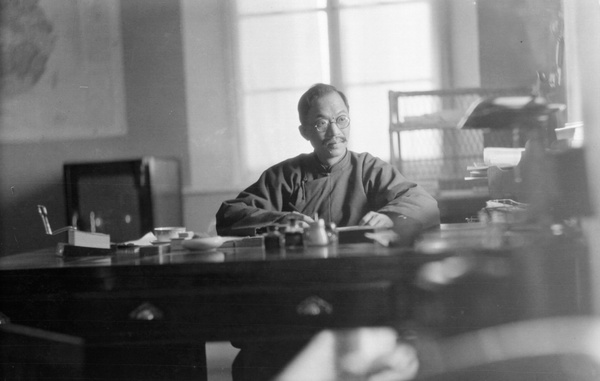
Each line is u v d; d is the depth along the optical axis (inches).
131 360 85.7
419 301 79.4
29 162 107.0
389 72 97.2
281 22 100.3
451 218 92.7
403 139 95.5
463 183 93.4
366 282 78.8
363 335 80.4
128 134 104.3
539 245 83.0
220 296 78.6
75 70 106.1
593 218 88.0
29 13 107.4
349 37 99.1
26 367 82.5
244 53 101.4
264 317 78.6
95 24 105.8
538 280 82.5
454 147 95.4
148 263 79.4
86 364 84.4
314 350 82.0
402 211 91.5
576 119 93.4
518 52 95.6
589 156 89.9
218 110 101.4
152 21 104.0
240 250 86.6
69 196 105.7
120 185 103.9
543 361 81.4
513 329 81.7
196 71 102.8
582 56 93.5
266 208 96.7
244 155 99.7
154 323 79.4
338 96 98.1
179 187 101.6
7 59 108.0
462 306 80.7
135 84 104.1
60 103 106.6
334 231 88.2
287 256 78.5
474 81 96.5
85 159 105.5
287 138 99.3
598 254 83.7
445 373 79.0
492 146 94.6
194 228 100.3
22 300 81.7
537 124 93.7
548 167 90.6
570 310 83.7
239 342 85.7
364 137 97.0
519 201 91.3
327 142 96.6
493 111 94.1
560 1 94.8
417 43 97.7
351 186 94.9
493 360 81.7
